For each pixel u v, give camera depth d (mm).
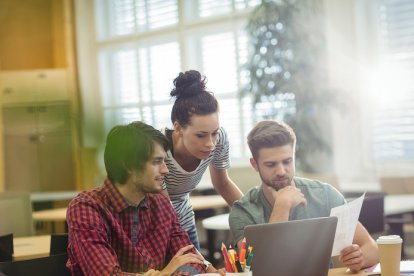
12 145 10328
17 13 11086
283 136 2908
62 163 10156
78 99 10742
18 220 4785
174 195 3281
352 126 7691
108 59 10805
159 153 2510
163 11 10000
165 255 2732
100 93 10797
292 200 2842
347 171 7738
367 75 7625
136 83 10430
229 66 9125
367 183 7602
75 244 2473
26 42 11078
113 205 2562
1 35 11094
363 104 7656
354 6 7656
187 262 2494
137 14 10375
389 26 7520
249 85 7508
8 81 10414
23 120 10336
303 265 2484
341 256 2764
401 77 7449
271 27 7367
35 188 10195
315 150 7414
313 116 7387
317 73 7480
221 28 9250
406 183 6445
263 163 2918
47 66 11102
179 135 3068
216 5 9344
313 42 7551
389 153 7531
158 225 2725
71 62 10750
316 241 2510
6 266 2465
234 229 3033
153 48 10156
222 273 2592
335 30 7723
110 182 2572
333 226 2562
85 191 2607
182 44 9703
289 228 2432
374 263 2959
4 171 10266
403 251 5066
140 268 2559
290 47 7340
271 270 2406
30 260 2529
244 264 2283
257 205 3033
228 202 3539
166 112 9969
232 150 9008
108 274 2391
